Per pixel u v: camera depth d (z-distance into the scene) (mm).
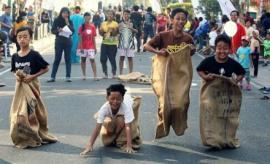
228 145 8125
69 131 9172
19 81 8109
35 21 33062
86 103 11836
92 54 15641
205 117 8094
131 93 13297
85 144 8328
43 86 14359
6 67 18938
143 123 9867
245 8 30562
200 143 8477
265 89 14523
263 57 21656
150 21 28594
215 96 8117
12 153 7789
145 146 8250
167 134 8289
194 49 8367
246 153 7953
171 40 8312
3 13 24688
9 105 11516
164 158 7617
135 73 15648
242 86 14625
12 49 25625
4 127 9445
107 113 7949
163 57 8242
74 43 20047
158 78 8227
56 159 7523
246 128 9680
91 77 16406
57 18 15125
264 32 23781
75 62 20375
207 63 8195
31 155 7703
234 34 14594
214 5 34500
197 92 13742
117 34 15844
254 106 11969
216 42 8141
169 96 8102
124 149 7988
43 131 8414
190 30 29156
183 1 39969
